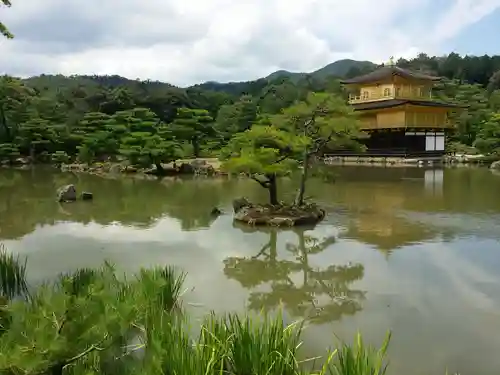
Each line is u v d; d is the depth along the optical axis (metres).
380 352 5.30
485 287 9.53
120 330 4.88
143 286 7.32
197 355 4.90
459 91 63.47
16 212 19.09
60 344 4.27
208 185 29.06
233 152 17.92
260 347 5.37
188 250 12.74
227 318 7.84
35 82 83.75
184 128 44.19
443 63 104.50
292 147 16.50
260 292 9.34
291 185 29.09
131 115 45.47
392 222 16.53
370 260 11.66
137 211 19.28
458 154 52.00
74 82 85.94
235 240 13.93
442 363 6.47
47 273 10.51
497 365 6.43
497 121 47.50
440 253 12.24
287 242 13.62
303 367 6.20
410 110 48.72
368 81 53.12
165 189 26.94
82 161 44.12
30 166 45.78
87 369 4.69
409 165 44.84
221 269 10.94
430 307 8.49
